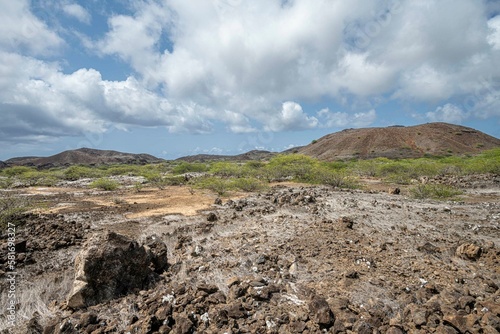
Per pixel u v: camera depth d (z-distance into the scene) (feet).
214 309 10.84
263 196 38.68
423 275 13.80
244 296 11.73
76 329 10.16
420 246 17.30
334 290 12.35
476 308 10.71
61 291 13.30
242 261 15.56
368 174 86.63
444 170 69.87
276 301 11.36
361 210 27.73
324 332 9.60
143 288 13.21
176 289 12.28
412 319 10.09
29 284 13.75
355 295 11.92
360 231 20.90
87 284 11.84
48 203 41.42
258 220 25.04
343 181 53.52
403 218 24.73
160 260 15.02
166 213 32.30
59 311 11.51
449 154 218.79
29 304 12.05
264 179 70.95
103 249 12.37
